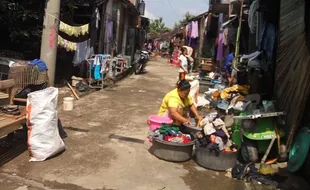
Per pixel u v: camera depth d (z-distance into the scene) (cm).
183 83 498
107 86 1105
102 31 1216
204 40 1497
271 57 598
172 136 468
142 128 619
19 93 514
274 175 443
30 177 376
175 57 2653
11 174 379
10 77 534
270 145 471
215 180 418
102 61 1028
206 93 899
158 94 1041
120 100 876
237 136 522
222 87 925
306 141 429
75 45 908
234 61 861
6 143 468
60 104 737
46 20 618
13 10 837
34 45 916
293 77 464
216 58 1290
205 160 447
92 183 377
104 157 457
